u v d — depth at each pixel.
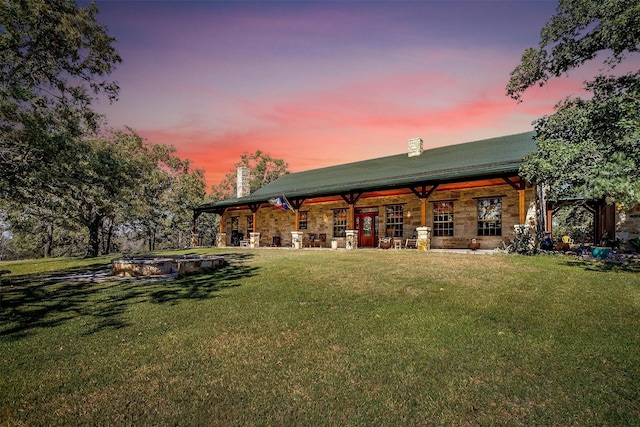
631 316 4.92
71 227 17.39
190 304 6.22
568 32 9.90
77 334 4.71
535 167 8.72
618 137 7.07
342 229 18.47
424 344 4.13
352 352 3.96
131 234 32.00
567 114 9.11
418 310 5.45
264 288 7.36
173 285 7.97
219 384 3.27
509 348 3.98
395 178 14.39
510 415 2.74
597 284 6.71
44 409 2.89
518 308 5.37
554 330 4.48
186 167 31.89
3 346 4.28
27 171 9.11
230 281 8.25
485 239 13.62
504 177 11.64
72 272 10.94
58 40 10.05
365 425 2.64
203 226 36.22
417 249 13.57
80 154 10.88
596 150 7.52
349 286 7.21
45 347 4.25
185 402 2.97
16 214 14.52
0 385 3.29
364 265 9.55
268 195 19.95
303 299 6.38
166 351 4.08
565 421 2.65
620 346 3.96
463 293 6.27
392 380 3.31
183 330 4.82
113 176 13.55
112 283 8.39
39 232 27.22
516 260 9.48
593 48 9.68
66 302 6.50
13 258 35.88
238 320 5.23
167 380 3.37
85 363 3.78
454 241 14.39
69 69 10.90
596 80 9.94
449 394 3.04
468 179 12.25
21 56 9.55
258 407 2.88
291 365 3.66
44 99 9.69
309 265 10.04
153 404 2.94
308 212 20.02
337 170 21.38
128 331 4.81
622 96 7.70
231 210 25.11
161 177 27.12
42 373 3.54
